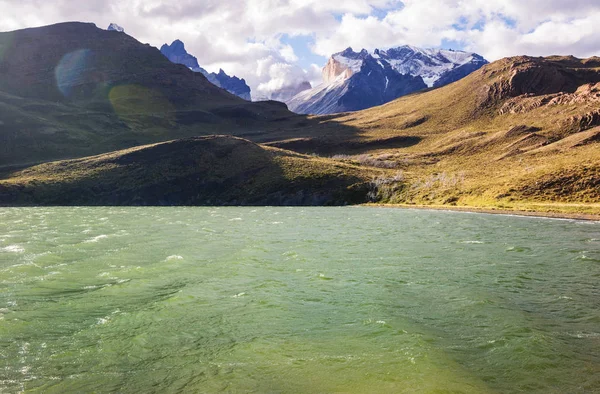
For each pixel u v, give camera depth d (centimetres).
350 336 1582
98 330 1619
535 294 2131
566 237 4250
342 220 6412
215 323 1708
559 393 1184
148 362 1364
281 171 15612
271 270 2644
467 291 2173
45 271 2542
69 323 1686
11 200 14762
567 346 1486
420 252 3325
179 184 16075
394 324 1688
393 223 5881
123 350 1448
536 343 1498
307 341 1537
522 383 1240
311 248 3506
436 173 14700
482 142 18562
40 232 4462
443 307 1917
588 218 6506
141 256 3064
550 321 1741
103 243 3650
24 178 16488
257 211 9200
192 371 1306
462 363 1366
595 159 10038
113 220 6269
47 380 1241
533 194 9050
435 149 19912
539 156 13912
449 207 9319
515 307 1919
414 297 2075
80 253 3150
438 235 4422
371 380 1255
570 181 9025
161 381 1245
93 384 1223
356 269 2691
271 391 1191
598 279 2436
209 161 17225
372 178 14138
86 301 1964
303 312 1848
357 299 2041
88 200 15562
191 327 1661
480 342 1525
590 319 1759
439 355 1415
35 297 2016
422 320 1750
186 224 5594
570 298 2056
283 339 1554
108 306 1895
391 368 1327
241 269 2659
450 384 1232
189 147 18188
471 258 3069
